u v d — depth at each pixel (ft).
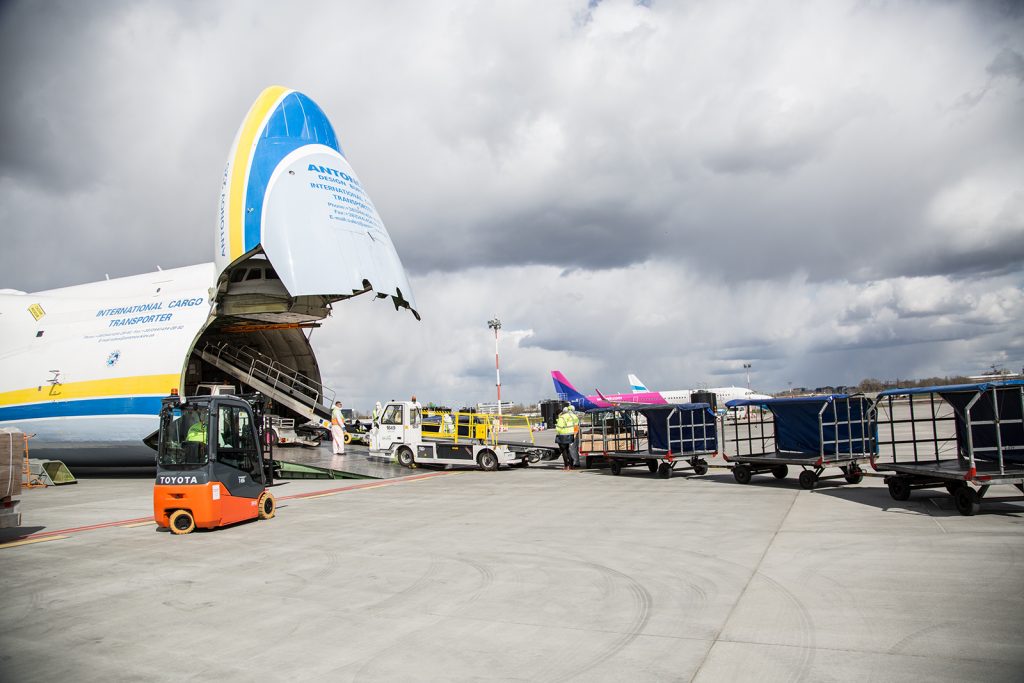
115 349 75.72
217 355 82.99
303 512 46.34
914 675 15.24
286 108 71.72
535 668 16.70
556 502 47.16
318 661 17.87
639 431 67.41
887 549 27.96
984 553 26.43
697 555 28.55
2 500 37.83
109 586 27.45
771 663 16.37
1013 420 38.42
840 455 49.80
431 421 76.43
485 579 25.86
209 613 22.94
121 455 75.66
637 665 16.60
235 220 67.00
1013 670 15.24
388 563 29.37
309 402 87.35
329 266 63.72
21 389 77.46
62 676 17.46
